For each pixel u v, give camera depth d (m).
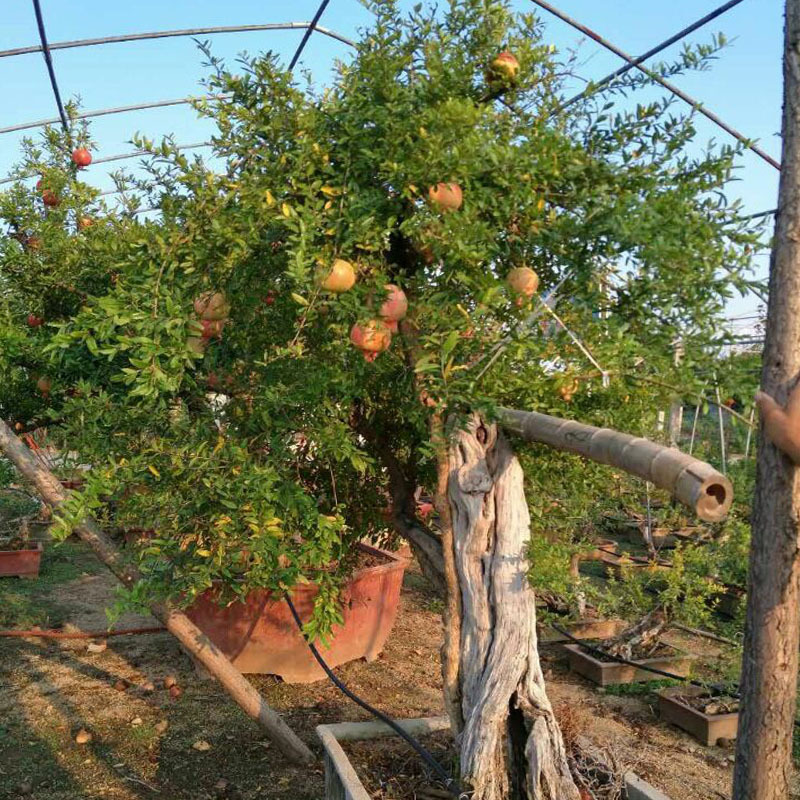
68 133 4.52
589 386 2.38
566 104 2.35
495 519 2.57
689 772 3.90
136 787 3.64
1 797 3.50
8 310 4.16
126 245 2.79
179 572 2.75
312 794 3.61
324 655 5.02
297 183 2.11
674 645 5.86
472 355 2.23
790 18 1.94
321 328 2.33
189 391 2.77
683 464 1.70
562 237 2.04
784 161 1.93
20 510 8.52
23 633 5.58
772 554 1.96
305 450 2.67
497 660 2.46
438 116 2.01
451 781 2.58
